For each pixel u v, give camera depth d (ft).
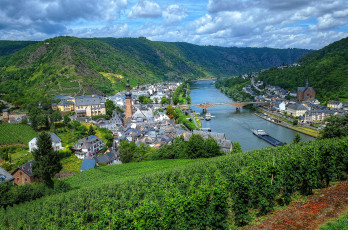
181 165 401.49
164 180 310.86
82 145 536.83
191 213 211.00
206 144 501.15
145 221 208.85
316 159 248.93
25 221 254.47
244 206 213.46
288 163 250.16
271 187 222.69
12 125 612.29
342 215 191.72
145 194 274.57
